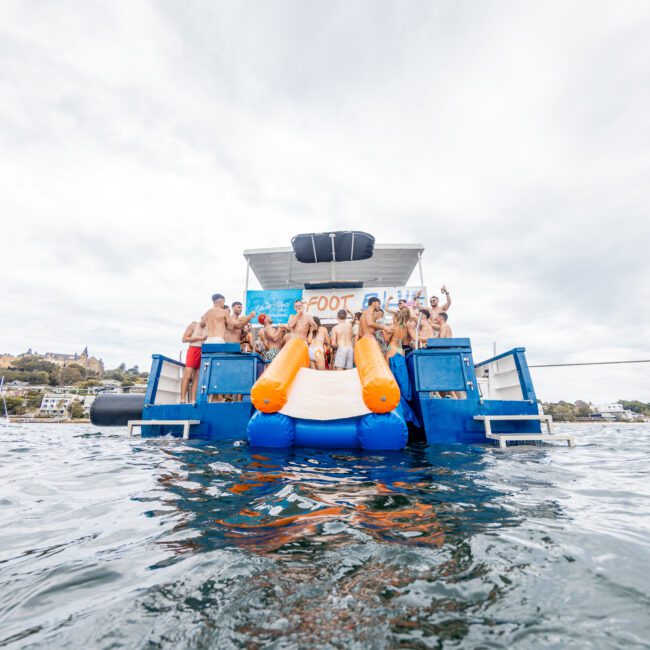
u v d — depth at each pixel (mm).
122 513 1942
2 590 1156
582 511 1938
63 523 1801
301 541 1525
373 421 3980
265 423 4113
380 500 2141
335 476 2771
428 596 1090
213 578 1208
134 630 940
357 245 8508
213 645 874
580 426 17391
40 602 1089
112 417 7641
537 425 4902
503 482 2600
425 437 4770
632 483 2590
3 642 895
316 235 8039
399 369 5418
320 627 939
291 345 5125
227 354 5195
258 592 1118
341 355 5891
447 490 2371
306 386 4379
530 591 1118
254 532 1642
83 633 931
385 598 1077
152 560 1362
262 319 6707
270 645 868
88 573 1264
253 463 3285
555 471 3008
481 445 4512
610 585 1155
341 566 1288
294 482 2578
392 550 1423
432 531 1636
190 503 2107
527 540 1523
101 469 3082
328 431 4125
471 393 4848
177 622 973
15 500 2209
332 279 9133
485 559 1340
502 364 5922
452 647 853
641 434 8664
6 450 4668
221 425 5020
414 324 6613
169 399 6461
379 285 10984
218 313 6219
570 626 942
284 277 10688
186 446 4301
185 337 6629
